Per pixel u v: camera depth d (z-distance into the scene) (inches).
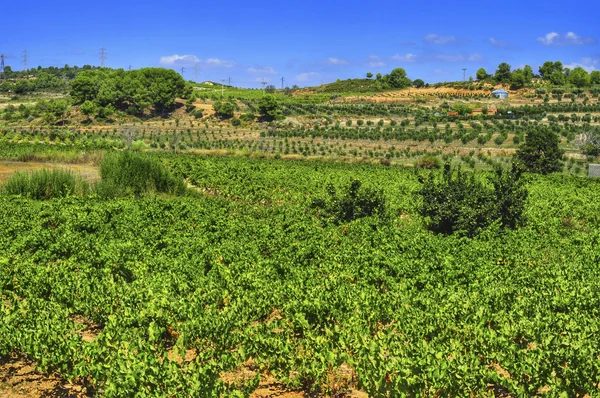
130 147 2578.7
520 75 5187.0
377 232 767.7
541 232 880.3
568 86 5187.0
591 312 458.0
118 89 4505.4
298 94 6190.9
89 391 361.1
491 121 3686.0
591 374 331.6
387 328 411.8
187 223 809.5
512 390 332.2
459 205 852.0
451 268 566.9
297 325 411.5
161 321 419.5
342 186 1373.0
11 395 357.1
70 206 935.7
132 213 866.8
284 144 3142.2
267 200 1214.3
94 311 447.2
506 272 565.3
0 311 408.5
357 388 361.4
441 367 320.8
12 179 1134.4
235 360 358.3
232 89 7244.1
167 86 4414.4
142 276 513.7
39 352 362.0
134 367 322.7
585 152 2605.8
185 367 370.9
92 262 579.8
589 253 672.4
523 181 883.4
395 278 543.5
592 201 1239.5
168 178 1249.4
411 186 1384.1
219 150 2753.4
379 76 6328.7
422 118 3885.3
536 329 394.0
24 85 6102.4
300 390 375.9
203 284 486.3
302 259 616.7
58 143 2625.5
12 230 722.2
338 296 444.8
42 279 487.2
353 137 3243.1
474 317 409.4
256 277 504.1
